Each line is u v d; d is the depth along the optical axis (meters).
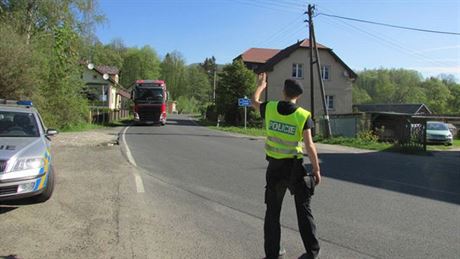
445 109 86.25
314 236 4.58
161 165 11.68
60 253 4.89
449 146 27.16
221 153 15.20
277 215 4.66
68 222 6.08
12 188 6.45
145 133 25.00
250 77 42.28
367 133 25.47
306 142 4.46
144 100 35.22
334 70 43.81
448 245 5.40
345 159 15.59
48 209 6.75
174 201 7.44
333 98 43.97
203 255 4.89
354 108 62.22
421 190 9.25
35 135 7.86
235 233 5.70
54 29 26.86
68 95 25.97
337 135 27.62
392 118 26.19
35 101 20.08
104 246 5.13
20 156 6.67
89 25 30.50
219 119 43.72
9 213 6.51
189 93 118.19
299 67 43.28
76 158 12.59
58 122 25.11
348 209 7.23
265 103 4.77
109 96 56.56
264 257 4.86
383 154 18.48
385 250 5.18
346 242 5.46
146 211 6.73
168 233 5.66
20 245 5.13
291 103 4.57
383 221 6.49
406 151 20.06
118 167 11.03
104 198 7.54
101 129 28.30
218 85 43.25
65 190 8.13
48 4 27.67
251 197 7.86
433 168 13.61
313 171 4.53
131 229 5.80
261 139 23.92
